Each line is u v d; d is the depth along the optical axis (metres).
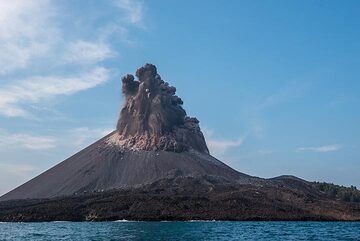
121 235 176.12
